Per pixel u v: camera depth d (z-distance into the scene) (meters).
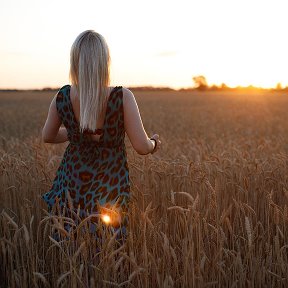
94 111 2.68
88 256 2.84
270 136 13.13
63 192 2.88
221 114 23.59
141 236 2.95
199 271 2.73
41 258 3.17
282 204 4.10
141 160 4.77
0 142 9.23
